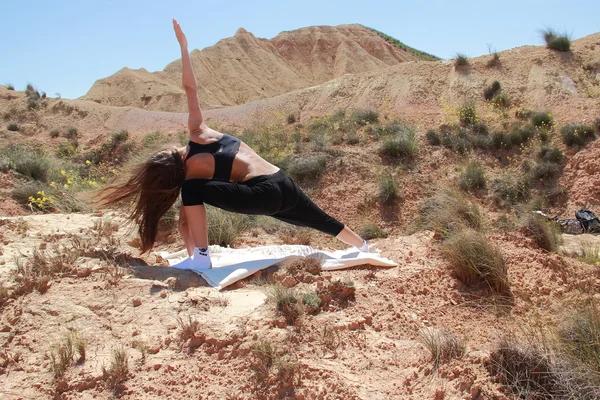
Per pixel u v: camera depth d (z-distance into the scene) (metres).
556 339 3.58
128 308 3.90
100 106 30.98
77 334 3.56
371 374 3.29
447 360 3.40
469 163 14.85
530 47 22.20
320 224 4.99
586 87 18.80
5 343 3.47
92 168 16.30
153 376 3.22
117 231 5.73
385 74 23.19
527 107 18.11
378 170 14.50
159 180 4.52
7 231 5.27
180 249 6.05
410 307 4.20
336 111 20.89
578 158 14.42
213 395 3.05
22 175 11.80
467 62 21.77
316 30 70.19
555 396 3.07
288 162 15.05
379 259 4.87
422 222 9.87
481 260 4.65
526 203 13.27
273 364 3.24
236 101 54.22
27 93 32.47
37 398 3.05
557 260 5.21
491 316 4.22
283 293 3.94
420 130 16.95
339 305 4.08
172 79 53.78
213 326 3.61
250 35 66.31
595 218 11.09
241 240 6.33
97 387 3.12
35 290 4.02
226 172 4.55
